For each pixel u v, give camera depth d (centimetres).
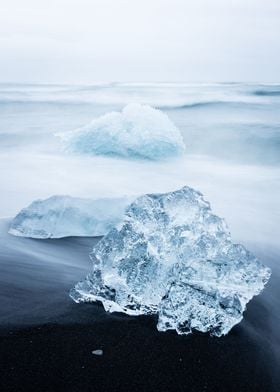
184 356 272
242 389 246
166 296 310
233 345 287
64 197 532
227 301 304
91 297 336
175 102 1800
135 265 332
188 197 368
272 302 362
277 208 684
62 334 289
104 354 269
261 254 487
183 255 341
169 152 1042
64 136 1097
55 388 236
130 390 238
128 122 1035
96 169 933
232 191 789
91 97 1947
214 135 1281
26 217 506
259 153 1102
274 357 278
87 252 455
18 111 1655
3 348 269
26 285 363
